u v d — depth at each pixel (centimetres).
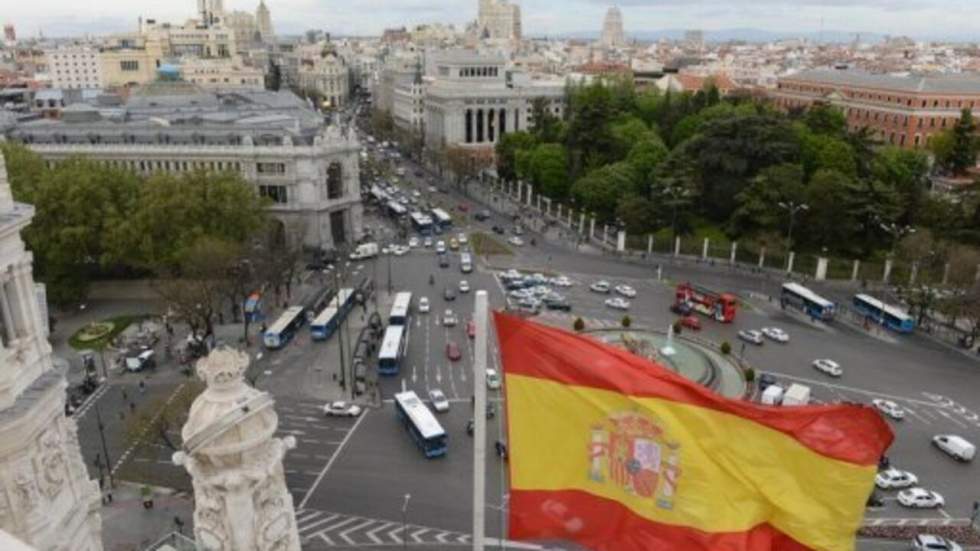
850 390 10506
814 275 15375
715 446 2498
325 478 8338
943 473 8512
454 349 11438
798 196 16212
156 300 14038
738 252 16462
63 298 13250
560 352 2597
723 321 12962
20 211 3123
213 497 2372
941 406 10069
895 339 12394
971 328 12575
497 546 7188
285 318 12406
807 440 2464
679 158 18475
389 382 10662
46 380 3186
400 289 14650
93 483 3597
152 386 10519
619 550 2594
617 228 18250
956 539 7344
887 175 18000
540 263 16388
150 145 16438
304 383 10669
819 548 2472
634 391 2528
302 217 16725
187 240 13312
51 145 16512
